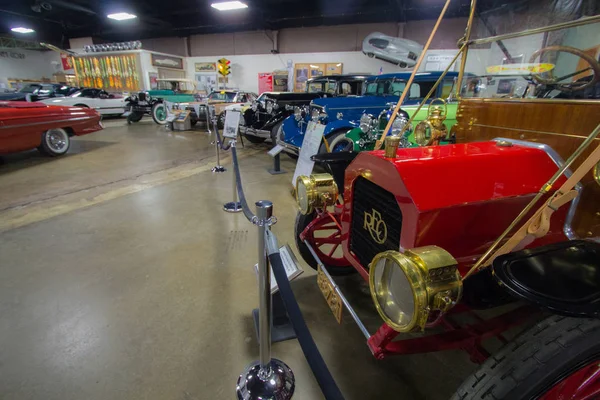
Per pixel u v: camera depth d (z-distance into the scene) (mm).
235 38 12906
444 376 1369
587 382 925
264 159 5387
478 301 1020
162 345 1514
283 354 1479
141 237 2557
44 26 15141
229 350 1493
